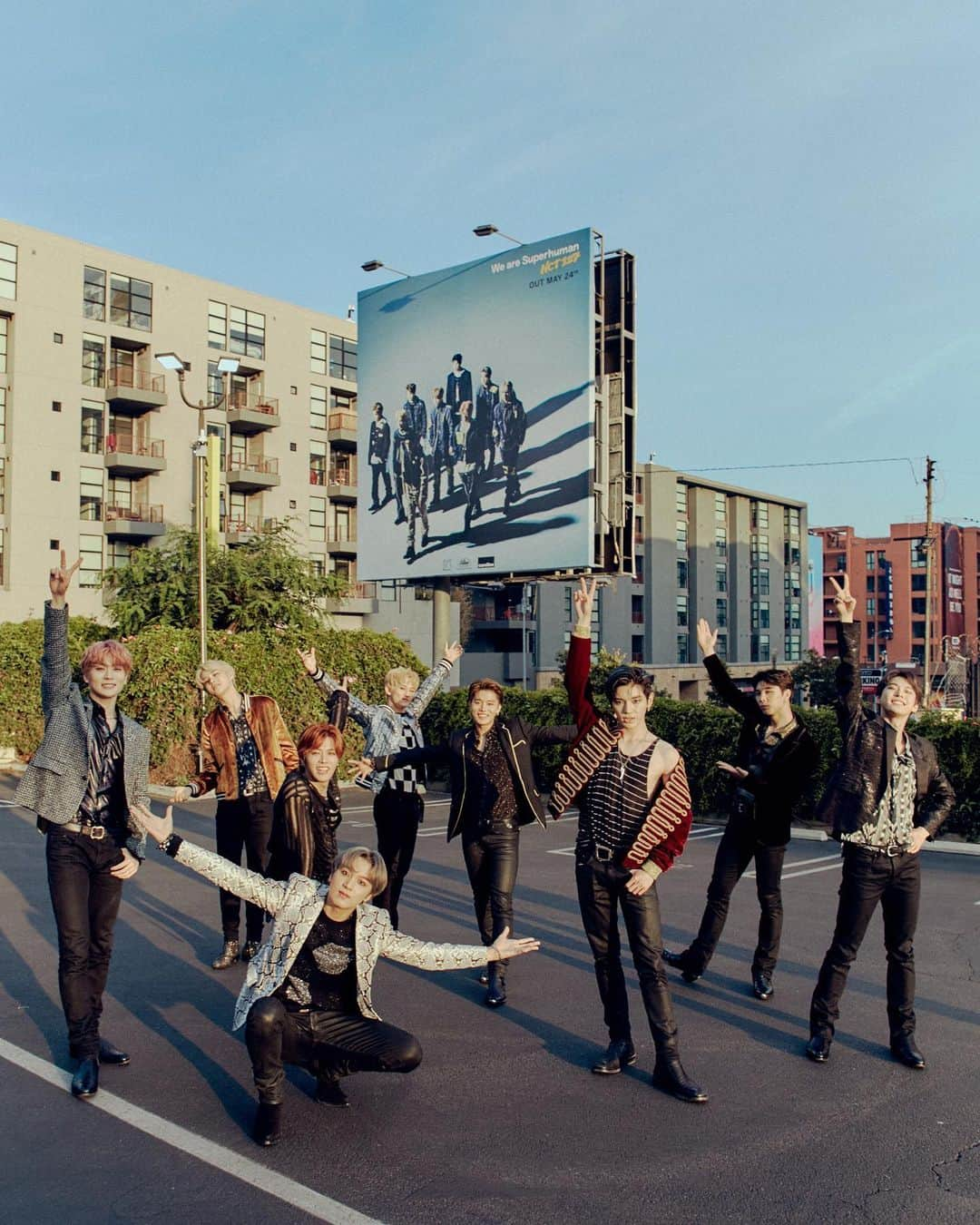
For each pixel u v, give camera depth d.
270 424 48.16
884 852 5.28
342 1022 4.53
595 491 22.38
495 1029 5.90
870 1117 4.68
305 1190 3.94
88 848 5.07
